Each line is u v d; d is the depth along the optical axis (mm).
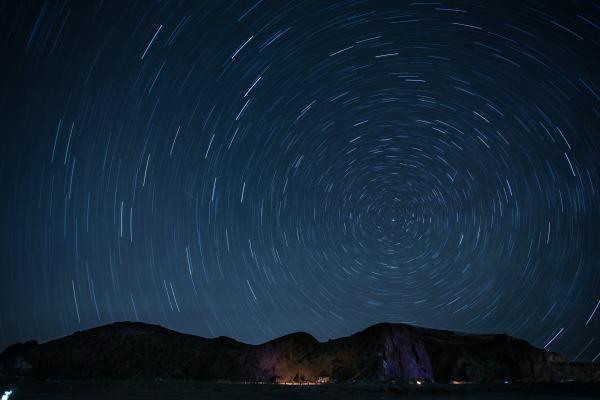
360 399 25781
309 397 26500
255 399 24953
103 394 25969
